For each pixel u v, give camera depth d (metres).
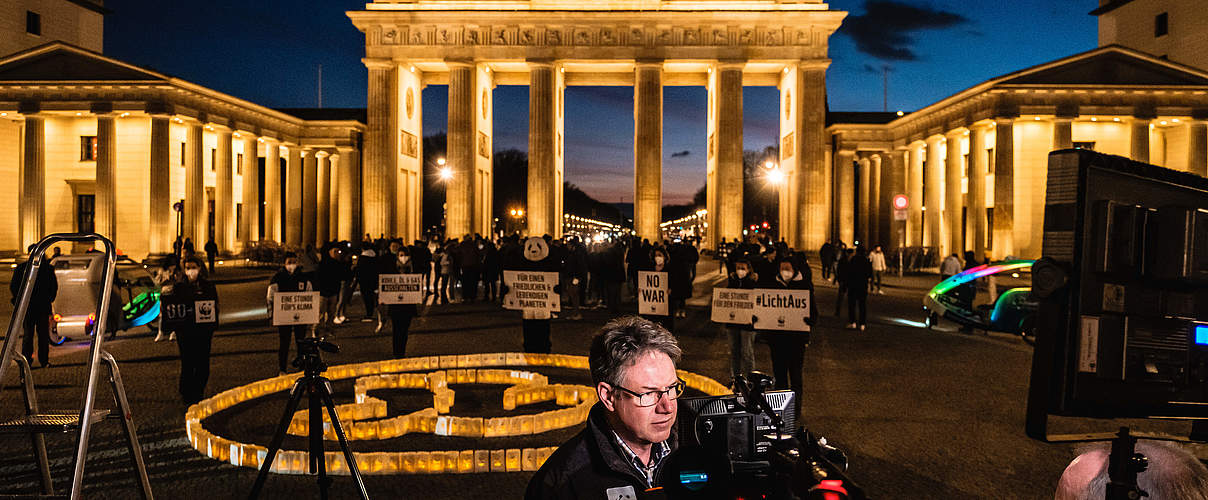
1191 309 2.46
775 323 10.68
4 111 48.06
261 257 50.34
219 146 54.59
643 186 61.53
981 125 48.38
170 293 10.91
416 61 62.75
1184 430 9.45
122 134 50.09
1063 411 2.33
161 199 48.00
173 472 7.91
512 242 27.44
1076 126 47.59
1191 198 2.53
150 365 14.30
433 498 7.16
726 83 61.78
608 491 2.82
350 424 9.22
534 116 61.66
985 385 12.49
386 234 61.91
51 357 15.51
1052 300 2.34
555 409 10.89
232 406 10.96
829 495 2.15
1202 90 44.25
